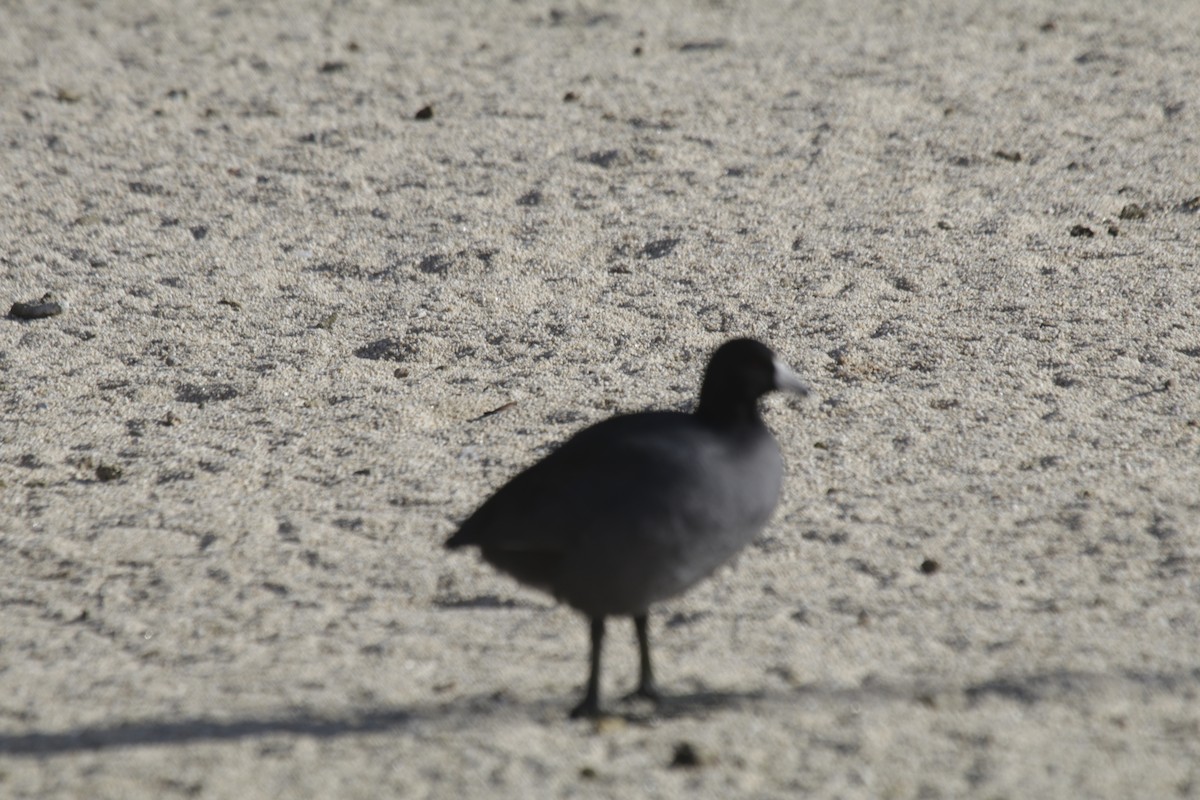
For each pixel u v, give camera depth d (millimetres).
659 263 15750
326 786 7352
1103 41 22859
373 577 10281
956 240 15789
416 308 15094
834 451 11758
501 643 9281
